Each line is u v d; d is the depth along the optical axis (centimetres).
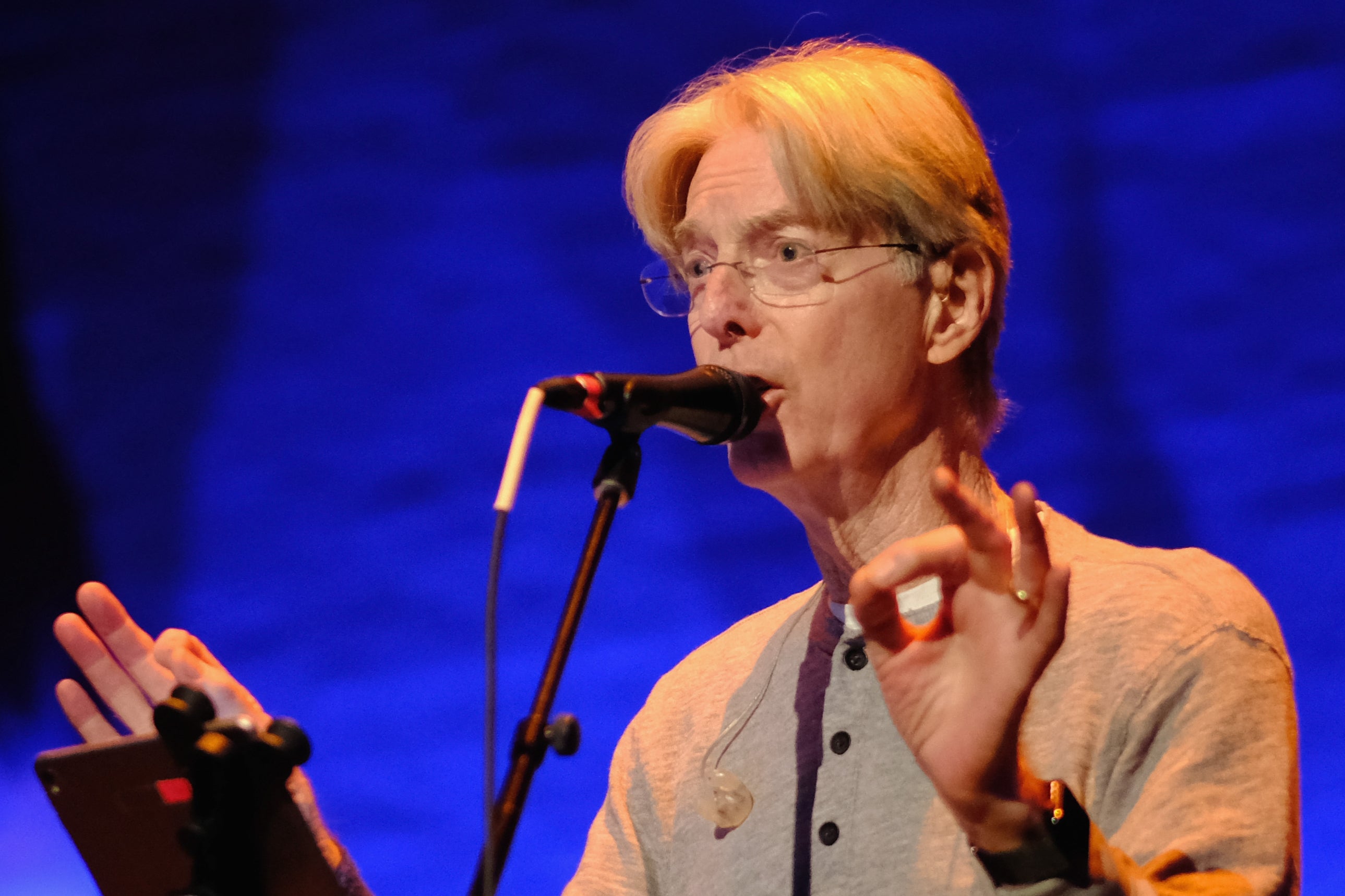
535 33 1756
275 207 1820
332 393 1761
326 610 1695
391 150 1795
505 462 1688
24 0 1927
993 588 365
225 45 1862
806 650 577
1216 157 1377
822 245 536
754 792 548
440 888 1555
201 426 1784
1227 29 1385
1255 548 1305
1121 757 471
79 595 518
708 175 559
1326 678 1252
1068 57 1446
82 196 1873
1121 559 524
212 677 505
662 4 1703
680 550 1548
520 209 1744
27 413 1820
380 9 1828
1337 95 1343
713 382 482
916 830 496
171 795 459
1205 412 1346
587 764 1508
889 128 544
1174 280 1377
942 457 556
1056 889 373
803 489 545
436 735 1616
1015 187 1446
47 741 1745
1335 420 1302
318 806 518
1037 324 1419
